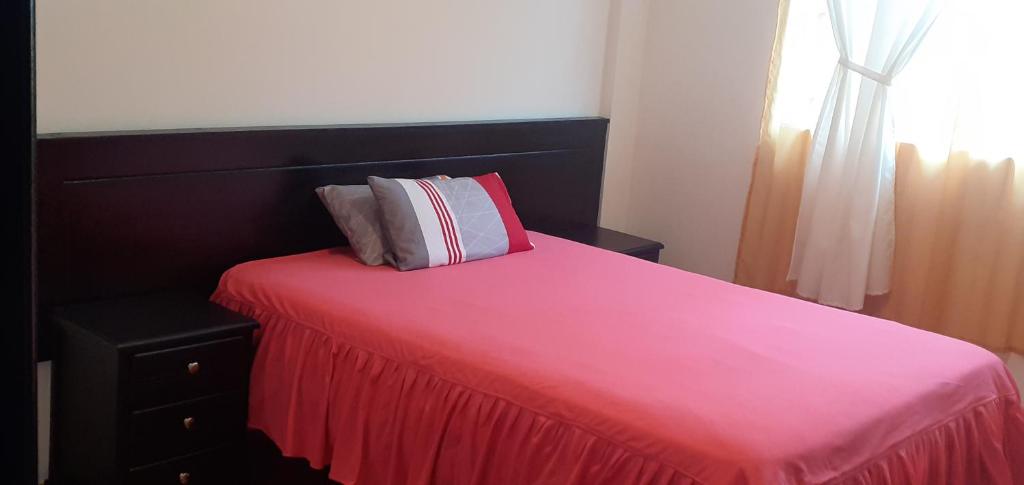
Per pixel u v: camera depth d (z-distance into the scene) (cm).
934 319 370
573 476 203
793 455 190
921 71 360
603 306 281
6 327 56
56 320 260
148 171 279
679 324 268
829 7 369
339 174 329
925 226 363
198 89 293
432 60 359
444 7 357
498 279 305
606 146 441
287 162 313
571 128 415
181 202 289
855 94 372
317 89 325
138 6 275
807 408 211
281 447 267
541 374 220
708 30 422
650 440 195
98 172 268
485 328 251
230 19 296
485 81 381
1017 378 359
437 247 314
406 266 307
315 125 326
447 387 230
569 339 247
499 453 219
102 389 247
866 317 292
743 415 203
